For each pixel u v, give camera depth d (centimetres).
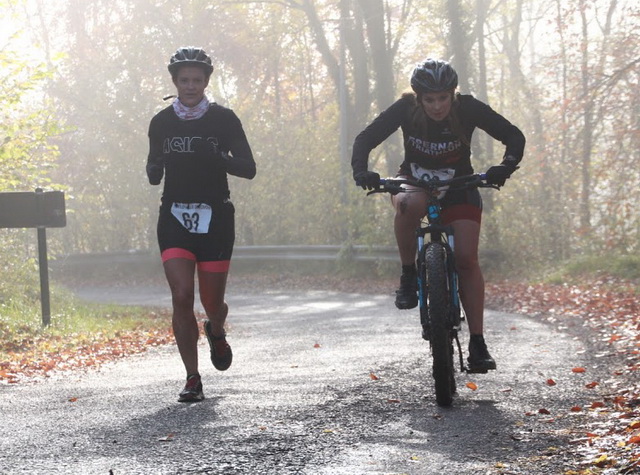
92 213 4503
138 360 1295
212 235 828
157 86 4484
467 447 625
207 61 823
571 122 3156
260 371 1056
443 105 762
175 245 827
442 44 4522
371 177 775
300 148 4225
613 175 3056
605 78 3130
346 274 3462
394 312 2028
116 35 4544
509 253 3288
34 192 1692
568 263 3003
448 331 774
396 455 604
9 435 695
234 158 823
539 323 1644
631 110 2998
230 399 824
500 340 1334
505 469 565
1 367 1220
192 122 821
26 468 584
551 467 567
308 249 3744
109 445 645
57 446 648
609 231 3028
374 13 4025
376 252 3397
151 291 3359
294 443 638
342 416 733
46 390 961
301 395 834
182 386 931
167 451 620
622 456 578
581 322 1616
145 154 4416
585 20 3881
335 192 4016
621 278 2558
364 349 1262
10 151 1989
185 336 830
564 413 736
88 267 4316
